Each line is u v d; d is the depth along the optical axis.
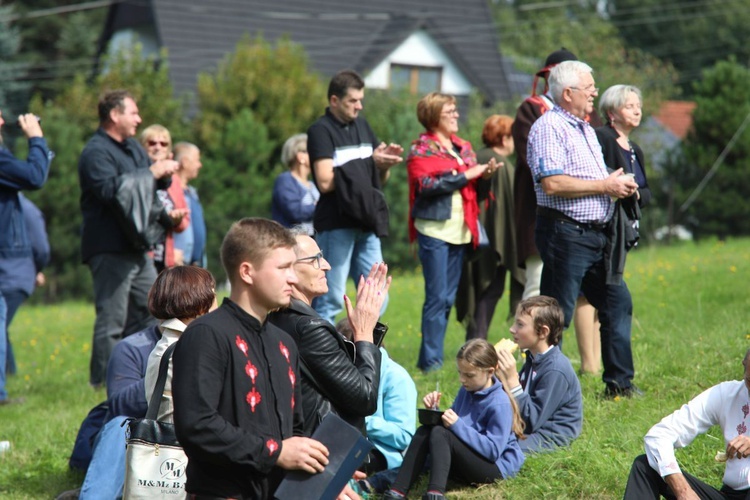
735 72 89.62
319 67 118.31
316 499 13.80
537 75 27.56
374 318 17.41
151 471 15.84
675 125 159.50
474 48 129.25
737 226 88.81
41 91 140.88
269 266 13.96
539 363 21.94
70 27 147.62
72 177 91.25
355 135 28.98
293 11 122.06
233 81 93.00
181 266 18.70
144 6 123.19
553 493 19.58
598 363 27.02
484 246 31.19
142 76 99.50
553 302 21.86
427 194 28.64
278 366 14.28
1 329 30.75
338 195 28.03
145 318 31.77
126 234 30.19
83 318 60.31
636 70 112.19
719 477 19.41
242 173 89.12
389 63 120.75
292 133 92.81
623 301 23.80
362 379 16.56
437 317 29.39
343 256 28.61
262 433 13.77
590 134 23.28
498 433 20.31
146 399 19.16
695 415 16.98
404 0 129.25
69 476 24.02
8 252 31.88
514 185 27.70
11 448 26.64
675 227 91.88
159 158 33.22
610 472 19.73
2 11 131.88
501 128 31.12
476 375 20.70
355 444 14.40
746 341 27.84
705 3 194.62
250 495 13.92
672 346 28.91
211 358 13.51
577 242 22.88
